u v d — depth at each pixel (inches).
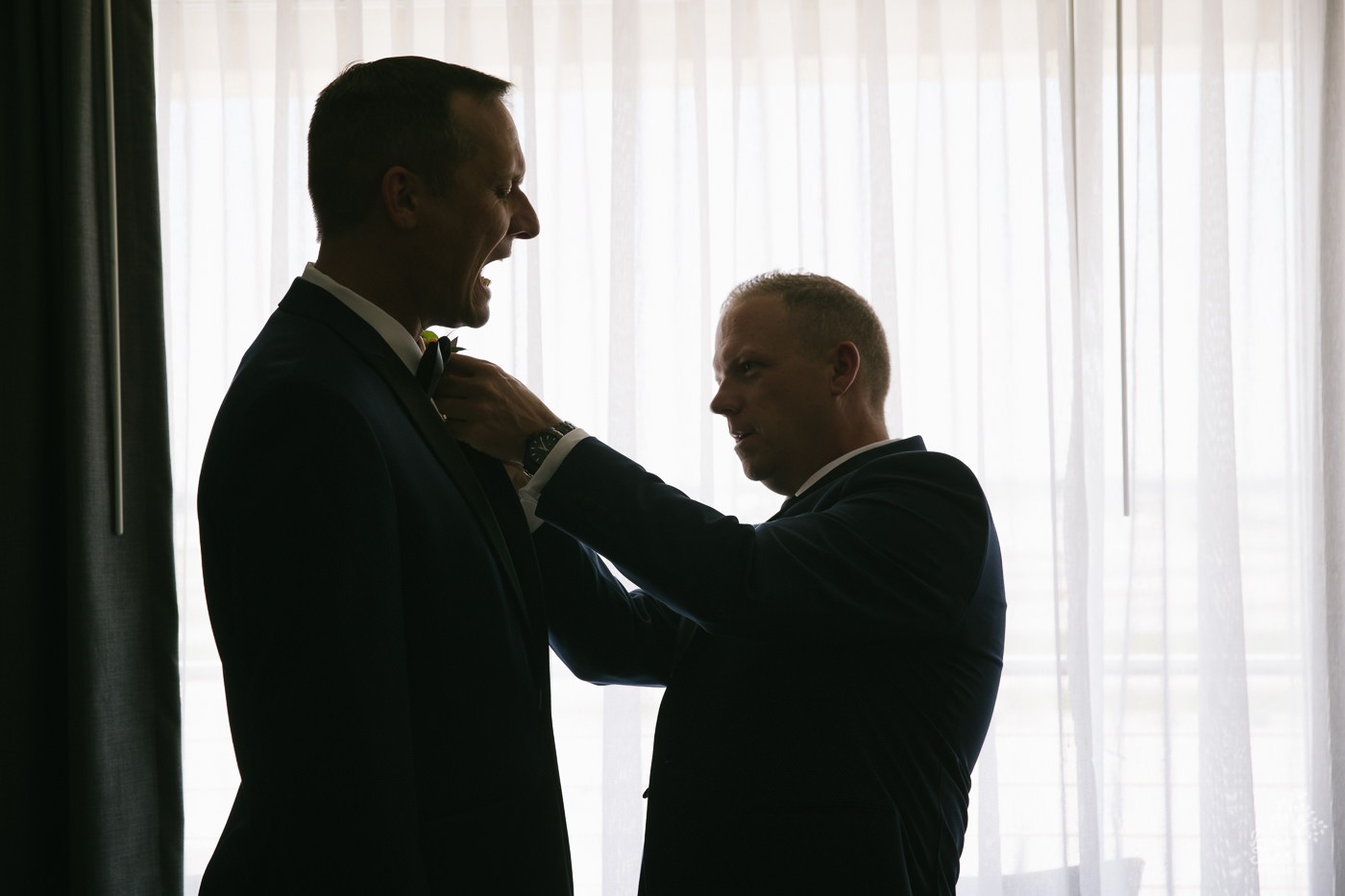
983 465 89.7
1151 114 89.5
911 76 92.8
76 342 81.9
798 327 54.7
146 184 85.5
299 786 36.1
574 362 91.8
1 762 81.0
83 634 80.9
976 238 90.4
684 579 45.2
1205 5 88.7
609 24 93.8
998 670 53.2
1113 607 90.4
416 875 36.8
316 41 93.6
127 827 82.6
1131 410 89.7
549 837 43.4
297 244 91.9
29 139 83.4
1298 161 90.0
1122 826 88.4
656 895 49.6
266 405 37.8
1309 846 88.3
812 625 46.3
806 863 47.2
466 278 44.8
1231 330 88.6
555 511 46.6
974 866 90.8
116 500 82.0
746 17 91.3
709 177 91.7
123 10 85.0
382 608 37.2
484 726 41.3
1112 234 91.2
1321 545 87.4
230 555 37.9
